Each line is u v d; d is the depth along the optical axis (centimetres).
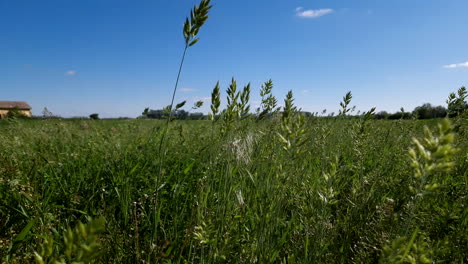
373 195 249
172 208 287
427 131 117
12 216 251
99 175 352
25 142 546
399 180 275
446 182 288
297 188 260
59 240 217
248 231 231
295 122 158
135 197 319
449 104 381
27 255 206
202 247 191
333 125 441
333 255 216
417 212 220
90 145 501
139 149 455
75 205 291
